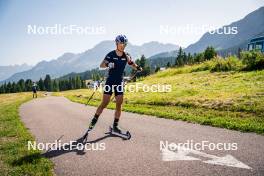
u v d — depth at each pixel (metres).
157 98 15.70
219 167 5.16
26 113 16.12
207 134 7.61
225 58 27.62
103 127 9.57
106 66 7.54
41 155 6.60
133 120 10.51
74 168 5.63
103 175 5.19
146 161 5.75
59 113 14.74
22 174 5.30
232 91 14.34
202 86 18.55
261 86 14.69
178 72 35.81
